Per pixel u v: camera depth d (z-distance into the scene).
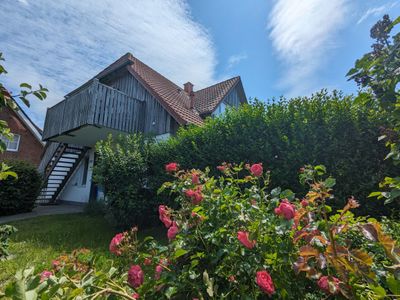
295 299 1.22
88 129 7.84
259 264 1.26
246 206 1.60
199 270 1.38
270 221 1.41
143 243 1.58
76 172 11.98
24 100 1.76
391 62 1.47
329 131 3.76
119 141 6.44
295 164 3.94
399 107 1.45
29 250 3.96
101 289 0.98
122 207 5.48
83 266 1.28
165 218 1.71
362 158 3.46
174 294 1.28
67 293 0.83
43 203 11.14
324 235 1.17
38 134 14.85
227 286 1.29
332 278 1.07
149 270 1.50
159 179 5.70
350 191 3.47
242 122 4.81
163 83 11.23
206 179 1.99
